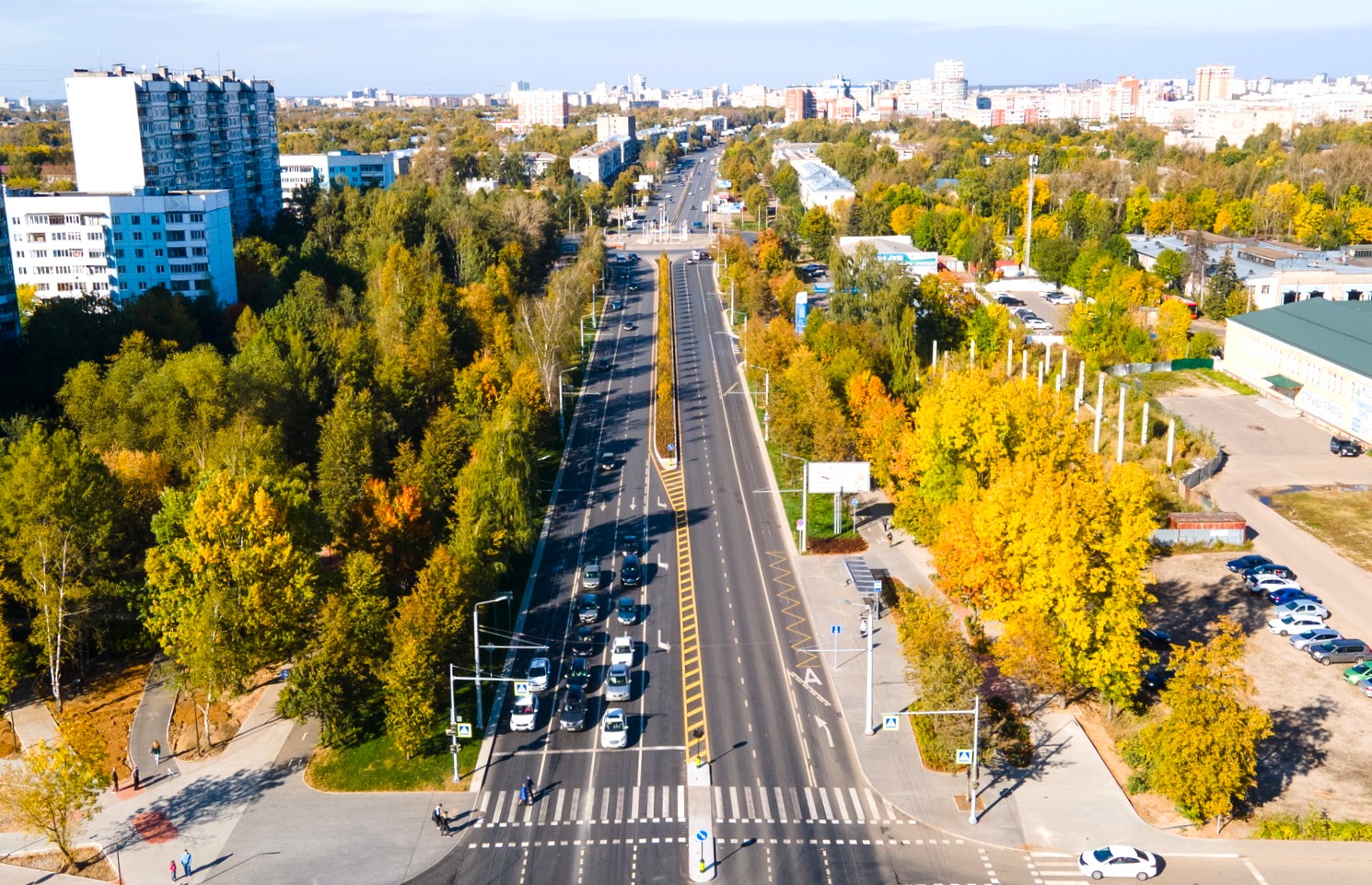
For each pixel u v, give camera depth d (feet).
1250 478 603.67
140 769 364.58
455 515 498.69
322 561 499.51
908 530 510.17
